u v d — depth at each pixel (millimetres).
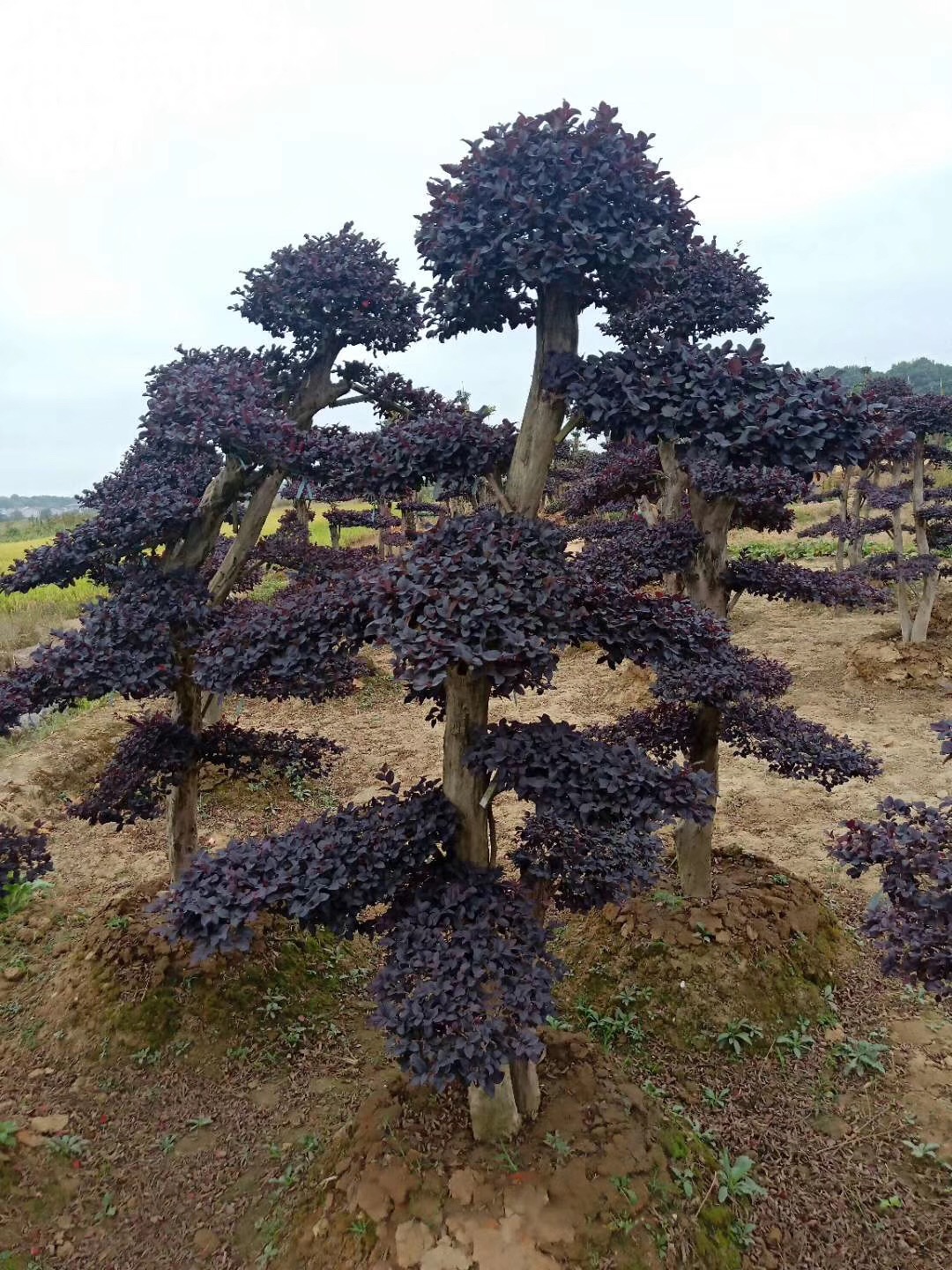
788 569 5195
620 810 2898
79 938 5617
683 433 3000
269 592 15484
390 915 3271
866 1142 3906
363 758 9484
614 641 2949
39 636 14562
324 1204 3314
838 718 10031
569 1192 3145
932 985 2871
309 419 4895
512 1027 2756
